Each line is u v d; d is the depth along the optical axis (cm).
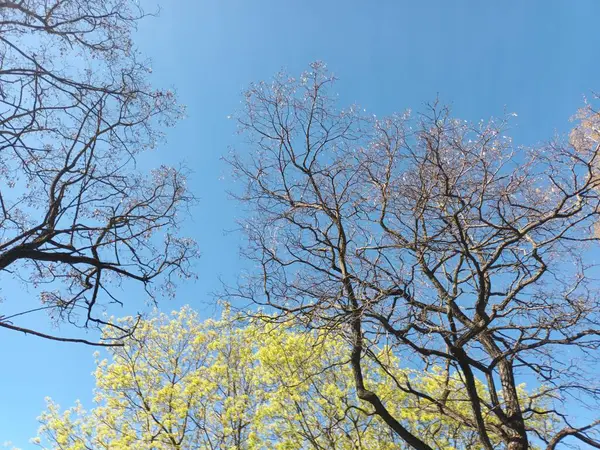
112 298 582
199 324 1598
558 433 740
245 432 1327
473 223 862
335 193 909
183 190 743
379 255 830
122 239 594
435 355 793
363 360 1227
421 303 775
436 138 748
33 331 445
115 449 1272
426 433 1107
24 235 510
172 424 1345
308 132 930
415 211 786
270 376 1221
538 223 700
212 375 1423
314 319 807
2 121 569
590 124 842
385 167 873
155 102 715
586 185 679
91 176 588
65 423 1342
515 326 761
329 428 998
